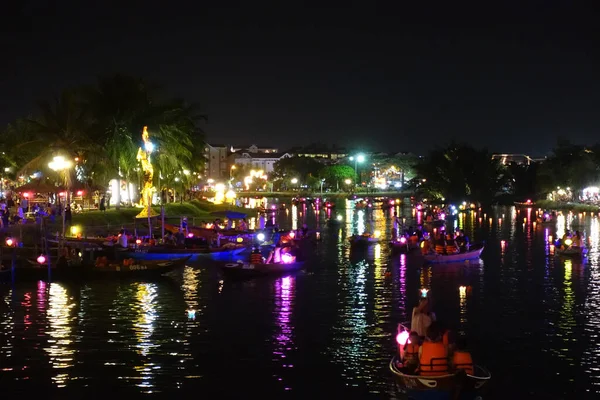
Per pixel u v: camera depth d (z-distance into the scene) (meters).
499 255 51.03
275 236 57.38
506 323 27.81
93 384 20.23
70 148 65.94
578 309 30.55
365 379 20.73
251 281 37.75
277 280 38.22
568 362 22.53
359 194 188.00
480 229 79.31
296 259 44.16
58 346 23.97
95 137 68.19
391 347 24.02
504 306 31.23
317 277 39.28
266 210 109.25
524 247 57.38
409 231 55.78
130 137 67.00
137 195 90.81
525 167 155.75
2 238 45.22
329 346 24.14
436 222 83.44
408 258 48.53
